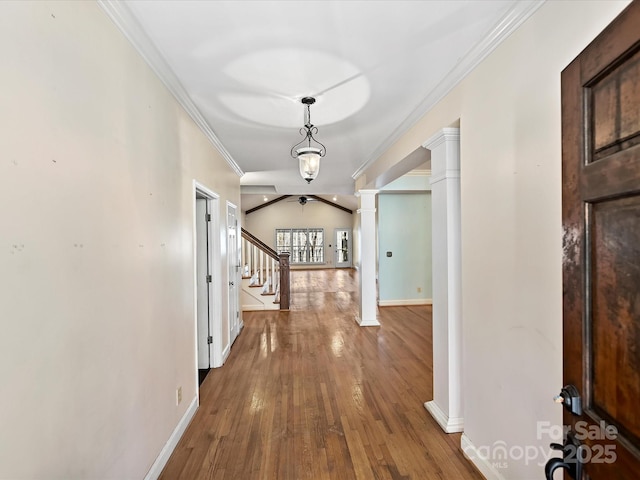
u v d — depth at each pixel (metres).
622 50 0.70
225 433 2.38
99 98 1.39
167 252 2.14
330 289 9.09
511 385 1.69
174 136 2.29
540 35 1.46
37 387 1.04
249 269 6.98
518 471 1.64
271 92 2.40
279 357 3.93
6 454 0.93
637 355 0.67
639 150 0.65
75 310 1.22
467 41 1.81
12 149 0.96
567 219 0.93
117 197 1.52
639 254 0.66
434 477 1.93
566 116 0.93
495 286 1.81
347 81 2.25
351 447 2.21
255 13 1.55
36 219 1.04
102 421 1.38
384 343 4.43
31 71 1.03
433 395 2.83
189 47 1.82
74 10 1.23
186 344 2.50
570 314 0.91
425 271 6.87
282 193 7.49
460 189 2.19
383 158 3.96
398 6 1.52
